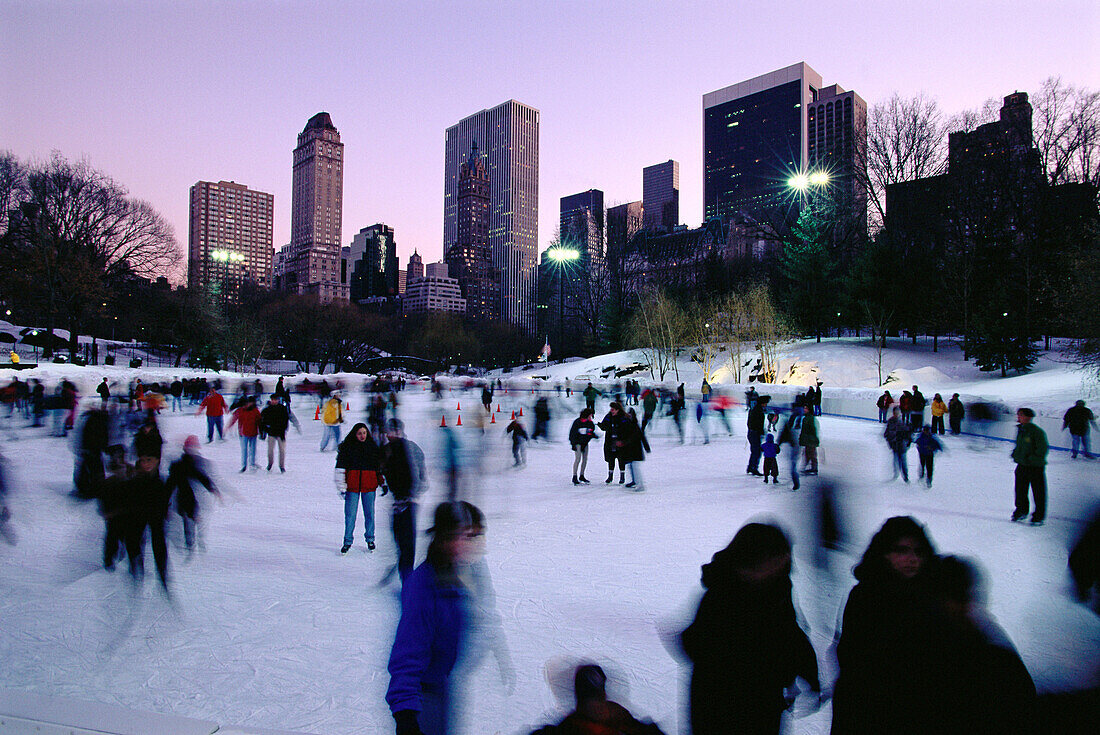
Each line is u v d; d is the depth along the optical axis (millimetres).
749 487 11633
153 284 68188
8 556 7031
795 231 54219
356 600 5766
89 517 8867
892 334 49375
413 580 2637
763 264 64250
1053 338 41094
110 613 5414
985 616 2402
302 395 42406
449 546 2686
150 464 5719
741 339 44688
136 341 81750
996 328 34312
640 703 3840
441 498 10297
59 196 56438
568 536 8086
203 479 7113
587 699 2020
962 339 46500
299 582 6246
